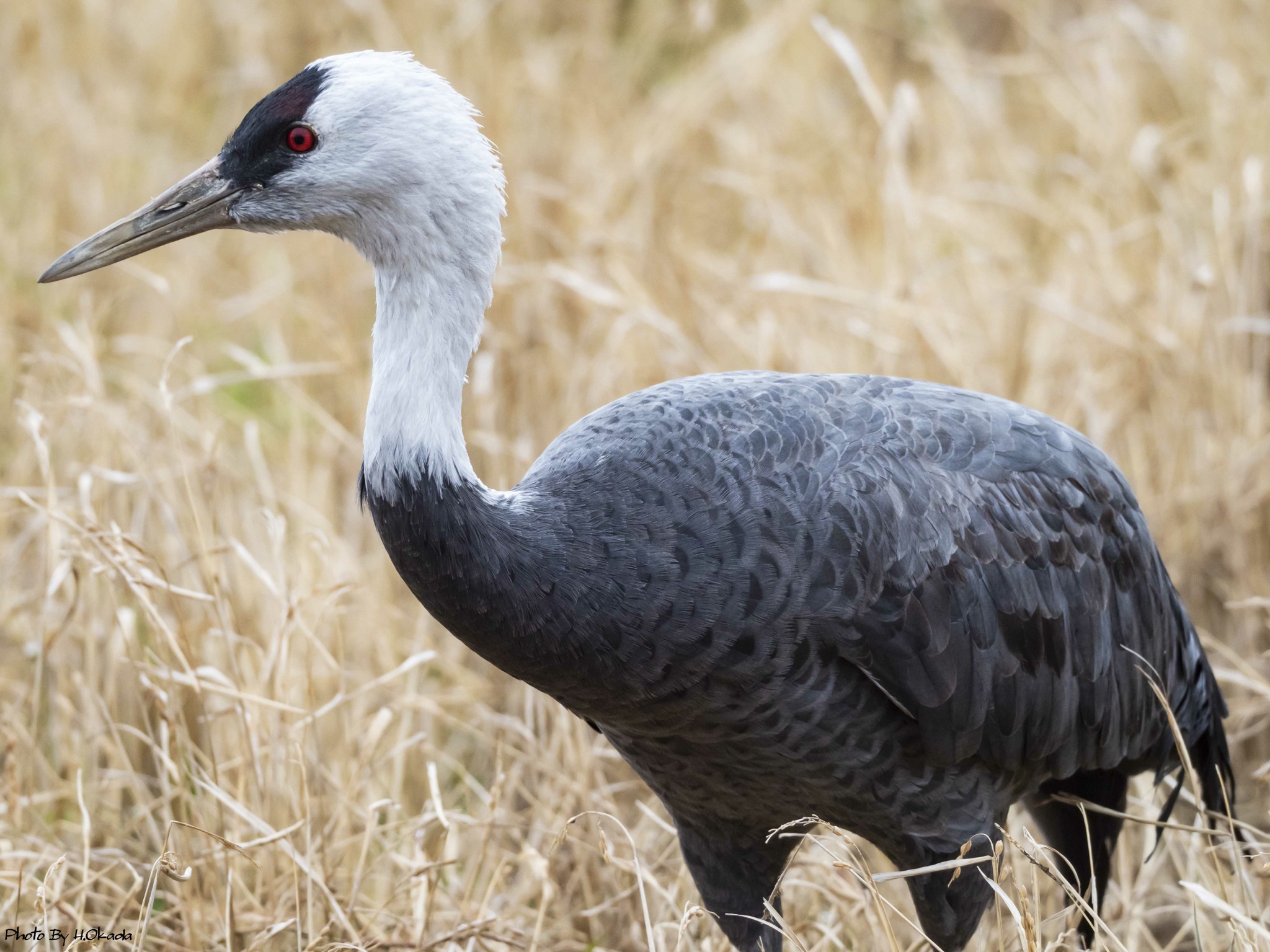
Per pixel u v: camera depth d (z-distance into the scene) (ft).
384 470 22.04
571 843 29.73
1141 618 27.04
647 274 42.75
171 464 36.47
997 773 25.39
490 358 37.58
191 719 32.27
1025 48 57.62
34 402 37.40
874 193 46.11
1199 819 30.01
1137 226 43.21
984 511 24.27
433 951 26.94
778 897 26.32
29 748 30.48
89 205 50.11
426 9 53.67
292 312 46.09
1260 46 49.49
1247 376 39.93
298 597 30.53
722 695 22.47
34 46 56.03
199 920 26.89
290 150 22.98
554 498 22.52
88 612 31.58
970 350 40.55
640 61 57.77
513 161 46.06
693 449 22.80
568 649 21.99
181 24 58.54
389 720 30.27
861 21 58.70
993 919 29.50
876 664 23.09
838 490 22.82
